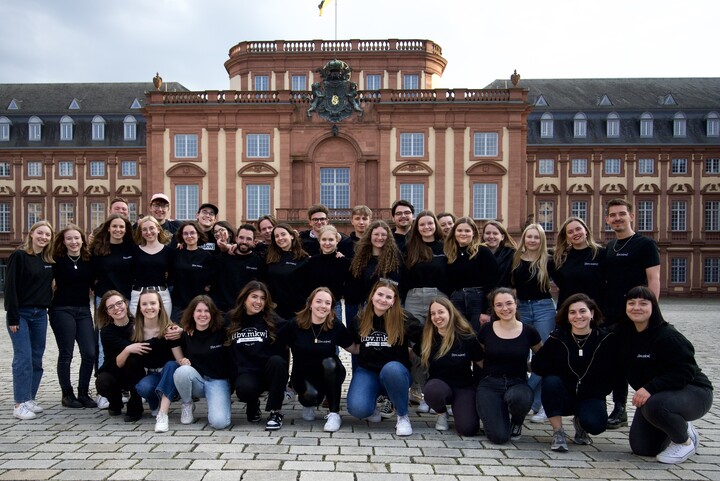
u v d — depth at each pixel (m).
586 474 6.42
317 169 42.66
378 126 42.41
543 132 54.69
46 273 9.26
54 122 56.25
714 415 9.10
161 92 42.69
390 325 8.45
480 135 42.28
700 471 6.57
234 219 42.34
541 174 54.00
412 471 6.36
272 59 49.00
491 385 7.96
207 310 8.50
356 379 8.45
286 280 9.84
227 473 6.20
